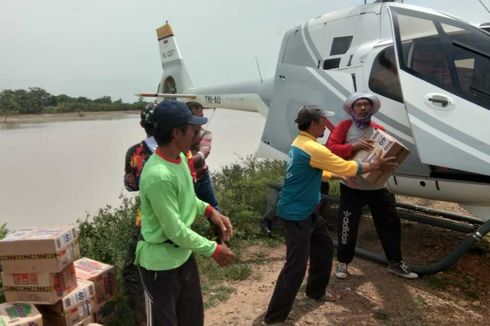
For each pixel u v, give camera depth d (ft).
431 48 13.47
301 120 10.40
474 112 12.10
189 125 6.79
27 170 29.99
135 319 10.32
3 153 35.70
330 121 16.28
